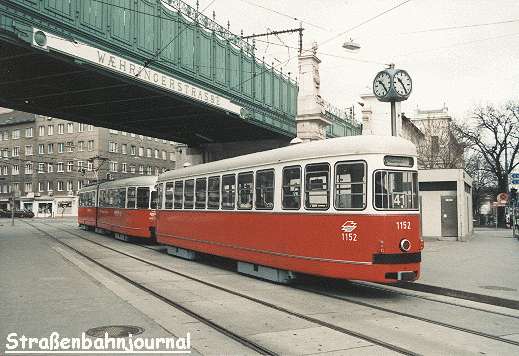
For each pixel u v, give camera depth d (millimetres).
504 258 16938
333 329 7500
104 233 31344
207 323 7785
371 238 9930
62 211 75500
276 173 12219
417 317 8305
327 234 10625
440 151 51656
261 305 9281
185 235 17000
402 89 15453
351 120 37562
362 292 10969
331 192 10648
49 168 78125
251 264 13227
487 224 64250
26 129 81625
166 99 22016
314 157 11117
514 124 53656
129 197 25109
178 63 20766
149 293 10438
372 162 10125
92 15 16797
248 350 6379
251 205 13141
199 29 22125
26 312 8516
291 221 11586
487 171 60125
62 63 16578
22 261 16109
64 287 11078
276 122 28766
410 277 10047
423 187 25766
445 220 25297
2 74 18500
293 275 11695
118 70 17844
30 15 14766
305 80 26047
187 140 34438
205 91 22406
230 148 34688
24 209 76562
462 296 10398
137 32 18672
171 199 18438
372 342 6773
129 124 28922
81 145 74938
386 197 10102
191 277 12750
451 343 6789
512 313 8836
